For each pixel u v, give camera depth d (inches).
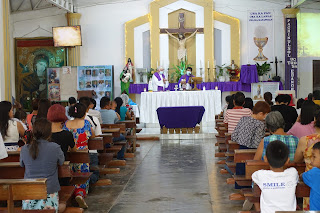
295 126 177.8
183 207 201.6
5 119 210.8
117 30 701.9
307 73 668.1
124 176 277.9
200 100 503.2
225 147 316.8
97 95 658.2
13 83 711.1
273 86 639.1
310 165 141.4
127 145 377.4
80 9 703.1
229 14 687.1
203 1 682.2
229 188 239.1
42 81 710.5
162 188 242.2
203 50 684.7
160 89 585.0
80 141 211.9
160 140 473.1
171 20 690.8
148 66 698.8
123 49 701.3
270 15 677.9
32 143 154.3
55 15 703.7
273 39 677.3
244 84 652.1
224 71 681.0
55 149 157.6
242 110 251.4
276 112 166.9
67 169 166.7
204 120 502.6
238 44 678.5
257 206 175.0
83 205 197.6
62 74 660.1
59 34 652.1
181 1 685.3
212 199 215.8
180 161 333.7
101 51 701.9
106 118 325.7
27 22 708.0
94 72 658.8
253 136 202.8
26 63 711.1
